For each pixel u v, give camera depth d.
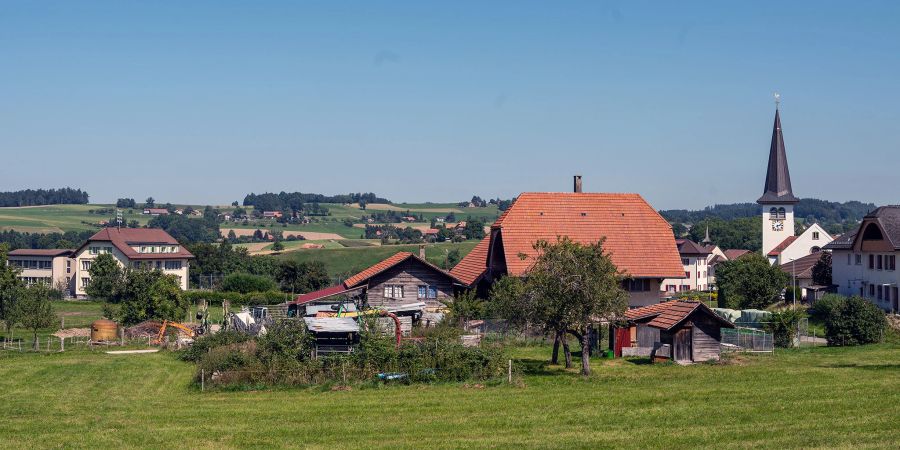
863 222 67.50
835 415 28.80
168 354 50.59
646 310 47.38
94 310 88.31
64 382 40.38
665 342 44.56
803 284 82.62
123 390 37.97
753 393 33.25
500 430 27.86
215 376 37.75
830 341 51.75
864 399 31.41
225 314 65.06
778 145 109.62
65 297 117.69
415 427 28.50
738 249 171.75
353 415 30.62
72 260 129.00
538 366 42.44
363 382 36.62
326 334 41.25
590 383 37.00
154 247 127.25
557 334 42.38
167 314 64.88
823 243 105.12
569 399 32.91
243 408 32.34
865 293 69.38
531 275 40.47
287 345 38.97
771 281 74.00
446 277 62.81
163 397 35.69
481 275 67.31
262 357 38.59
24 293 57.16
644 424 28.25
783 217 109.44
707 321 43.78
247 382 37.22
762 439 25.62
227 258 135.62
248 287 99.75
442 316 56.16
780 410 29.86
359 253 155.88
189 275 132.25
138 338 58.62
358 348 38.69
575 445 25.61
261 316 62.22
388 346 38.16
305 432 28.09
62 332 64.62
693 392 33.84
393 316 46.09
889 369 39.72
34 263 131.38
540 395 33.94
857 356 45.47
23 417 31.47
